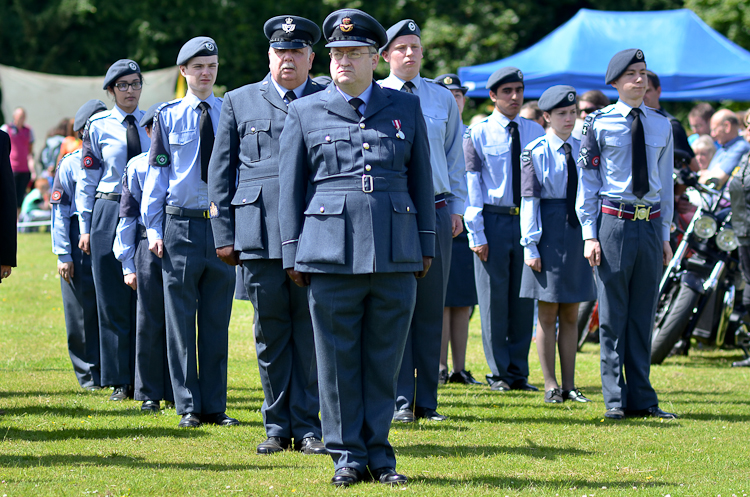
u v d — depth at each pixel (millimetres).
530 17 50219
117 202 13492
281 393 10180
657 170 12305
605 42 27406
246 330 20078
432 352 12180
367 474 8859
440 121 12328
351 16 8672
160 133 11531
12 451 9938
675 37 27469
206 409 11531
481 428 11484
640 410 12375
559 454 10133
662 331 17094
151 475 8938
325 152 8719
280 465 9445
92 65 49906
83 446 10227
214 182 10266
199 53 11547
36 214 36125
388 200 8633
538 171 13445
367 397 8875
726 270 17578
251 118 10102
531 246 13406
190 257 11445
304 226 8789
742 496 8484
